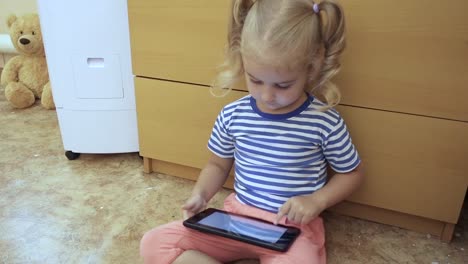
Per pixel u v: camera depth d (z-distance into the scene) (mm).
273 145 795
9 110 1563
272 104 722
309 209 750
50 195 1021
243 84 899
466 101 746
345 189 799
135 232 888
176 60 946
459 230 912
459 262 817
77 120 1142
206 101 959
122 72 1086
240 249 745
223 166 901
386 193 877
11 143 1291
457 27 707
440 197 833
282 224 757
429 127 791
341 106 841
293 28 669
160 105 1014
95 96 1110
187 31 907
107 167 1162
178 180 1099
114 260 805
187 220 740
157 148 1070
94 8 1019
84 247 840
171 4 896
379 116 821
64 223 914
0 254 815
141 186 1067
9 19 1560
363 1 749
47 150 1252
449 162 801
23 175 1108
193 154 1033
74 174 1121
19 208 966
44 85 1627
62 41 1054
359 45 781
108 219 931
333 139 775
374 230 915
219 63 902
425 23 724
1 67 1881
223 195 1030
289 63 666
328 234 899
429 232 900
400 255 836
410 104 788
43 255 815
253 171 816
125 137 1170
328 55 725
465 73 729
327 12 689
